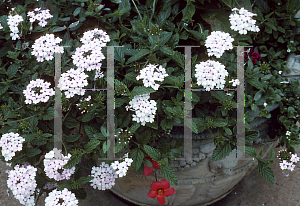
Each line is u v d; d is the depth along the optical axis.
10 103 1.75
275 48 2.51
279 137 2.21
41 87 1.74
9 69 1.81
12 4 2.24
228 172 2.30
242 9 1.91
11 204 2.92
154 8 1.98
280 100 2.10
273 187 3.14
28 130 1.75
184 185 2.33
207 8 2.21
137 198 2.67
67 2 2.13
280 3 2.46
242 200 3.05
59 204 1.64
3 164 3.25
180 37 2.01
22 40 1.99
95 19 2.10
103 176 1.81
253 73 2.10
